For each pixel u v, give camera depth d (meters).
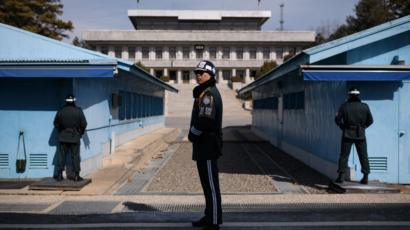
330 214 6.71
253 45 78.50
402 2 48.62
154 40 76.56
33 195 8.73
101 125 12.84
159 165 13.89
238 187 10.02
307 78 8.95
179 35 76.75
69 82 10.17
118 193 9.43
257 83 18.66
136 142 18.48
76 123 9.52
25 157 10.28
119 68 11.77
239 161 14.63
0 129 10.31
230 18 89.31
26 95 10.27
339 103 10.41
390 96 10.11
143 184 10.57
